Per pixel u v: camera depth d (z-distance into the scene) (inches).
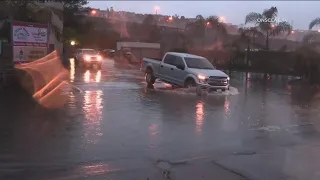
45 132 333.7
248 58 1595.7
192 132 360.2
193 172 244.2
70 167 243.9
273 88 875.4
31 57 652.1
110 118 406.6
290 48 1572.3
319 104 603.8
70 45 1953.7
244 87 877.2
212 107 522.0
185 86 676.7
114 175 232.4
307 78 1071.6
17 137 313.6
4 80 629.0
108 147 293.9
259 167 260.2
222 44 1819.6
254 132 374.9
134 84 773.9
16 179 219.1
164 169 248.1
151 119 412.2
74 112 432.8
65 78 851.4
